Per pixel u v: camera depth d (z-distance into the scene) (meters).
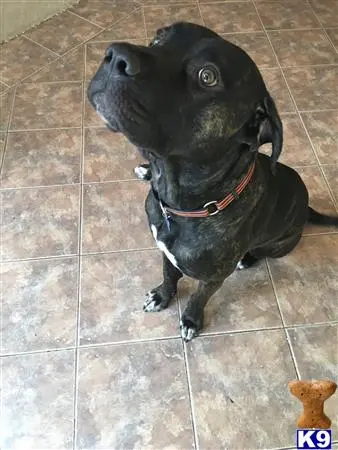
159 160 0.88
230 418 1.11
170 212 0.96
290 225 1.18
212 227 0.95
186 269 1.04
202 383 1.15
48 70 1.82
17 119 1.67
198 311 1.18
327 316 1.26
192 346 1.20
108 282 1.30
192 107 0.77
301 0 2.11
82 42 1.92
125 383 1.15
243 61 0.78
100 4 2.08
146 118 0.74
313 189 1.50
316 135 1.63
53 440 1.08
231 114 0.80
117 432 1.09
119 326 1.23
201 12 2.06
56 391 1.14
